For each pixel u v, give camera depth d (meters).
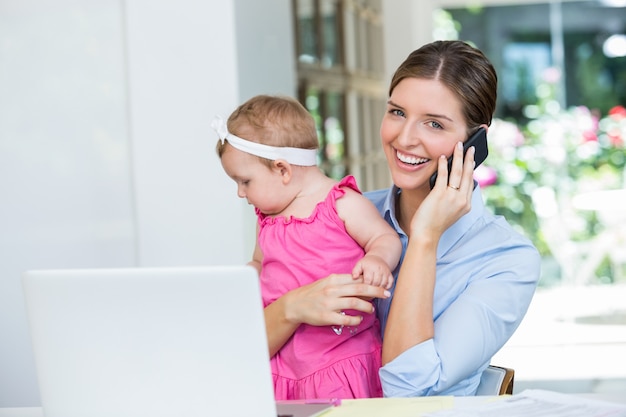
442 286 2.41
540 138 8.09
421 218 2.28
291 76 4.53
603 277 7.87
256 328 1.71
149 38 3.89
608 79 8.02
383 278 2.24
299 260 2.43
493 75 2.38
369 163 6.50
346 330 2.39
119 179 3.97
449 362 2.20
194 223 3.90
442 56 2.32
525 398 1.95
